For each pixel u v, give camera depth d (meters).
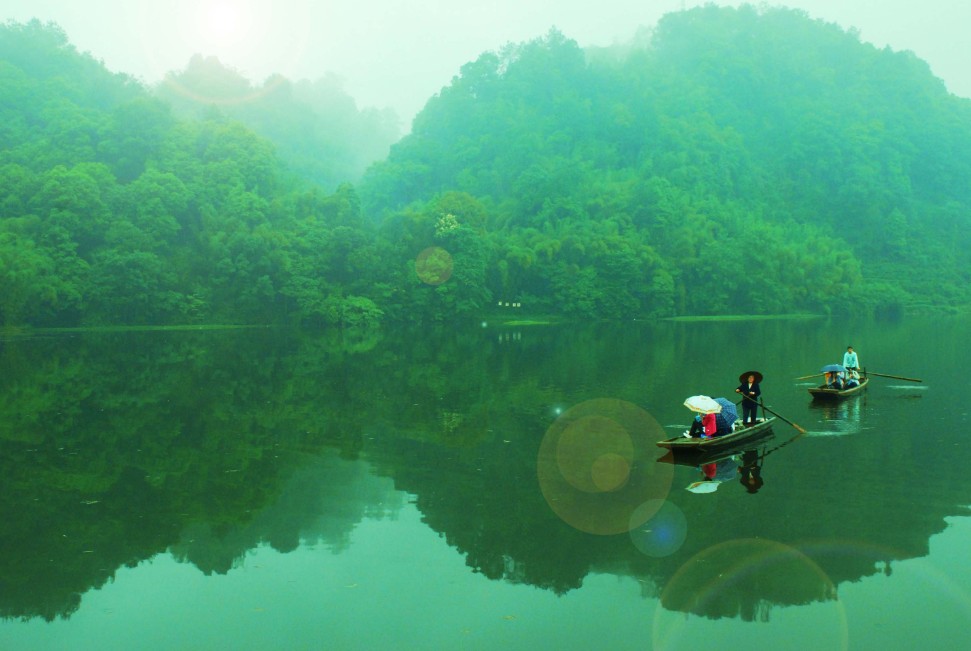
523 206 130.12
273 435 22.48
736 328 86.06
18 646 9.80
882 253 157.88
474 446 20.95
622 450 20.25
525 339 67.38
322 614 10.62
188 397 29.80
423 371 39.19
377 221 156.88
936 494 15.86
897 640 9.85
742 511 14.86
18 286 70.62
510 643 9.80
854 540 13.20
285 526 14.27
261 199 100.31
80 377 36.09
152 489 16.72
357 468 18.50
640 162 163.00
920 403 27.77
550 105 189.12
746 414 22.70
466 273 96.06
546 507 15.30
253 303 88.31
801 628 10.18
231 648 9.72
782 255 123.38
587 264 109.50
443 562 12.46
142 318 82.69
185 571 12.19
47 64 142.38
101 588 11.55
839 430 22.67
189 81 172.00
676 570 12.07
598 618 10.48
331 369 40.28
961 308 132.38
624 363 43.28
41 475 17.89
